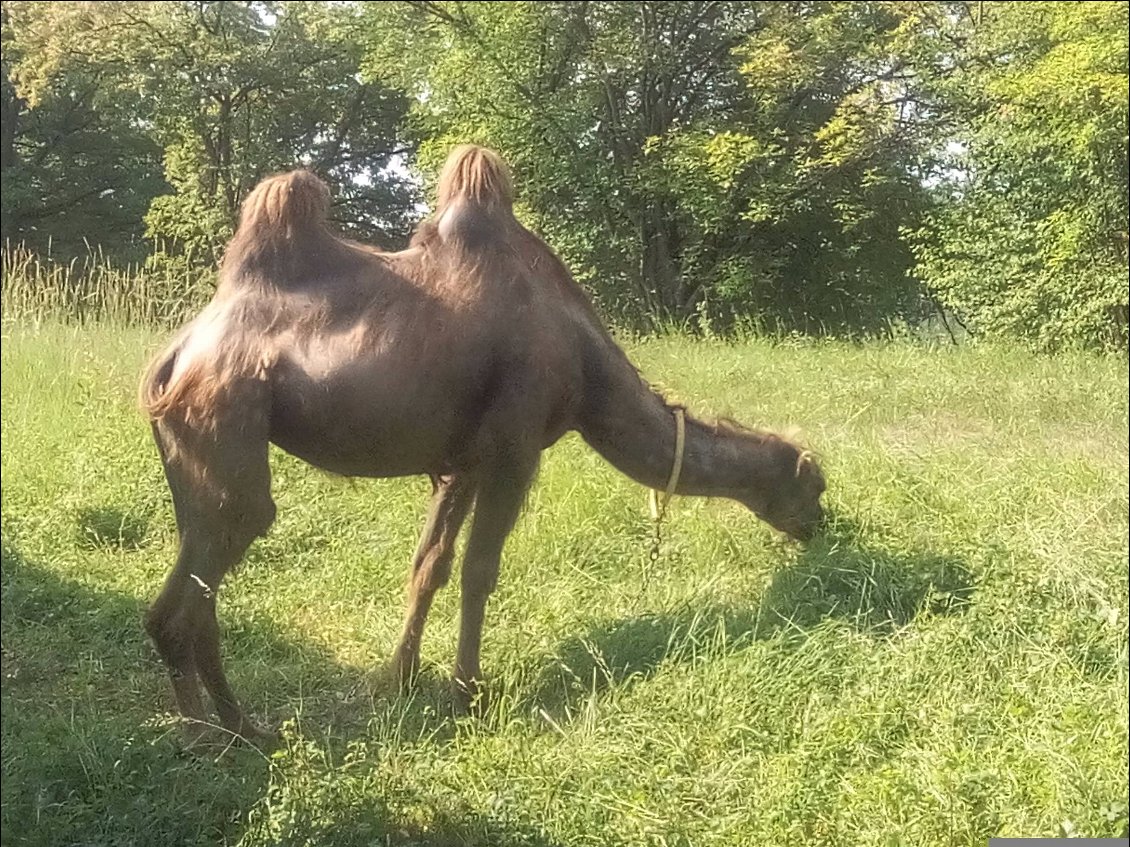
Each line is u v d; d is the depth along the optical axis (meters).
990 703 4.20
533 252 4.45
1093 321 13.98
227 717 4.16
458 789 3.59
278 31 27.39
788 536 5.58
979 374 10.31
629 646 4.68
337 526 6.20
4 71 27.84
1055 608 4.81
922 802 3.46
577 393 4.49
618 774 3.73
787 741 4.02
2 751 3.73
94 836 3.36
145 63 26.31
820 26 17.19
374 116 30.80
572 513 5.99
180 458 4.01
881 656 4.46
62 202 30.45
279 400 4.00
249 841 3.31
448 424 4.20
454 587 5.31
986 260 15.26
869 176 17.28
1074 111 13.64
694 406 6.54
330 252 4.18
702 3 18.64
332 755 3.88
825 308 20.36
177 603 4.05
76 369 8.89
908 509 5.99
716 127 18.61
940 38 17.55
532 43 19.25
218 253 25.70
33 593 5.19
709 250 19.70
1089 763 3.67
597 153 19.45
